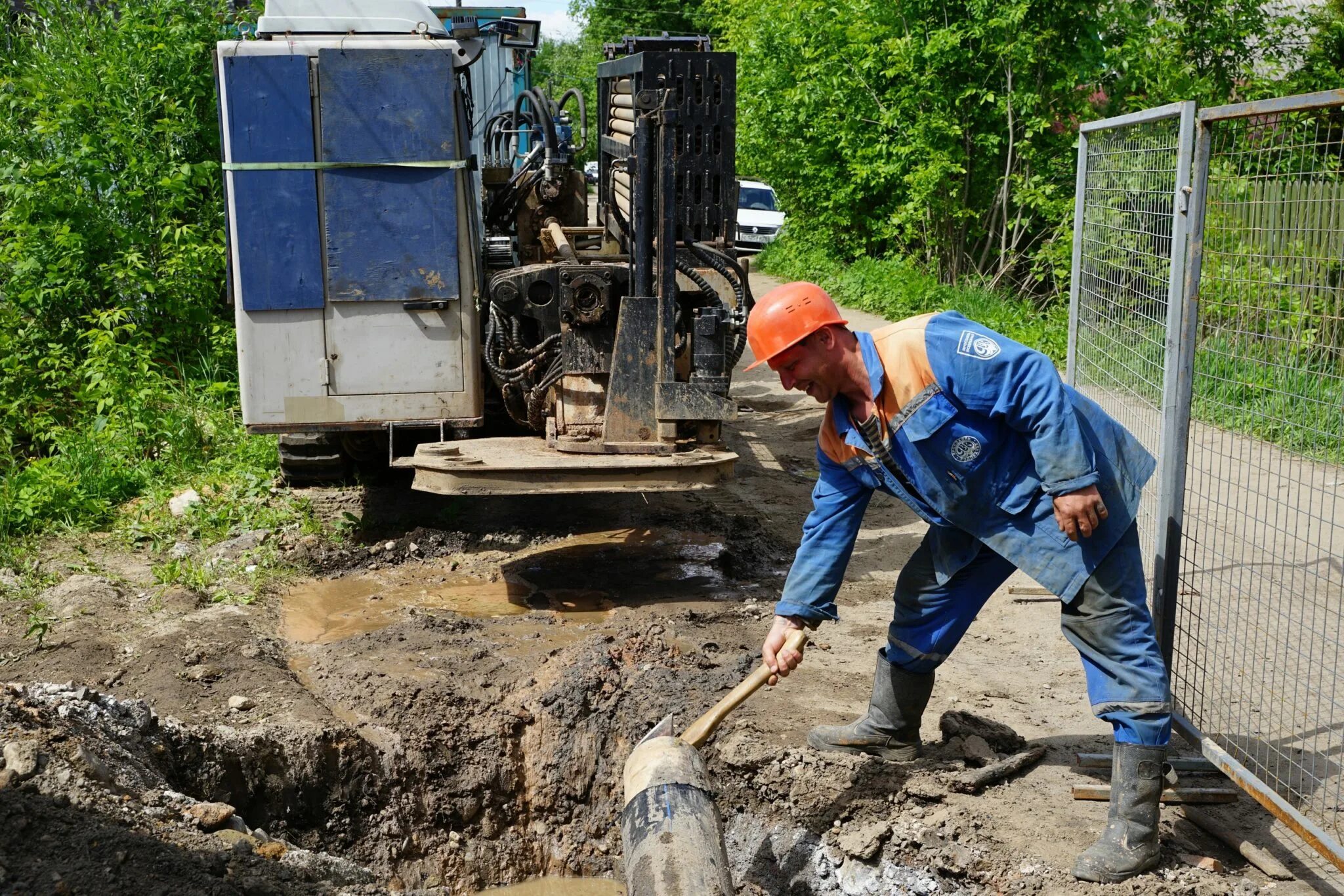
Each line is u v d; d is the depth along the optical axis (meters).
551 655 4.95
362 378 6.10
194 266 9.50
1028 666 4.96
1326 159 3.33
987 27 14.44
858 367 3.26
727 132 5.44
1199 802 3.70
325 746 4.25
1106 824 3.53
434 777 4.39
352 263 5.96
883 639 5.25
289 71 5.77
